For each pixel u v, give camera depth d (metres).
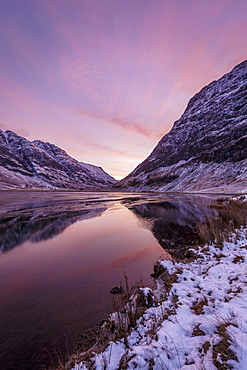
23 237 13.71
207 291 4.76
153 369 2.63
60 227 16.98
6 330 4.54
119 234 14.00
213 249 8.29
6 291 6.36
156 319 3.98
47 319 4.90
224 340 2.81
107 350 3.34
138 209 30.06
